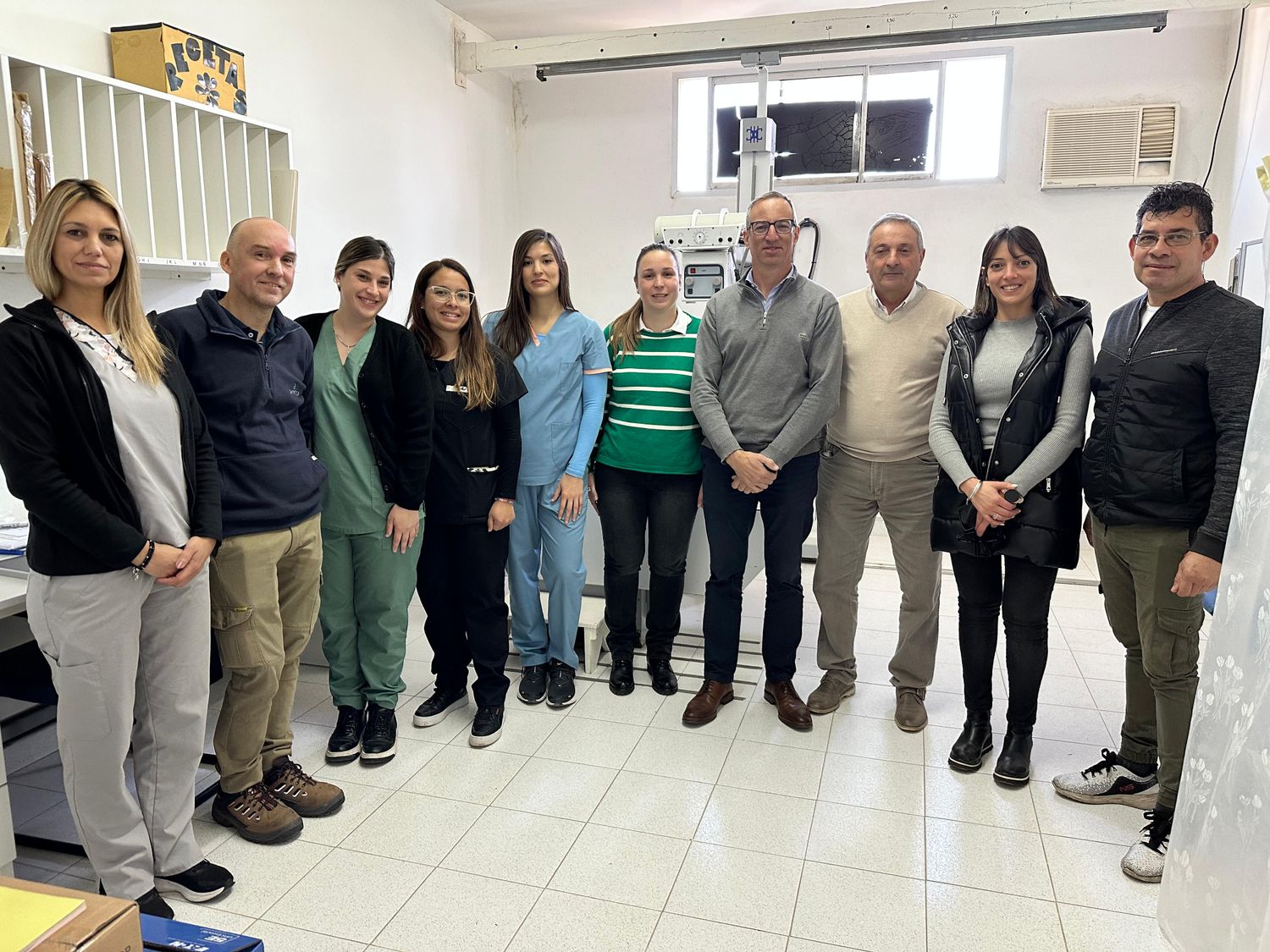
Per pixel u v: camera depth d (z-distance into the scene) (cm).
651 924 180
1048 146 484
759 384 255
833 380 250
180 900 187
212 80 291
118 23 282
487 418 248
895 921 181
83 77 241
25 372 149
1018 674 233
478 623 258
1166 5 403
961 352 229
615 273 568
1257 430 124
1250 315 179
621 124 552
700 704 273
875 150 522
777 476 259
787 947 174
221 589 197
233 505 194
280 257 194
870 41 443
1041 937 177
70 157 246
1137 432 195
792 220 251
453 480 246
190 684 179
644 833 213
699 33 457
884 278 250
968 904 187
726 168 546
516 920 181
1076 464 221
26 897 91
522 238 265
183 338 190
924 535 263
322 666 320
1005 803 226
